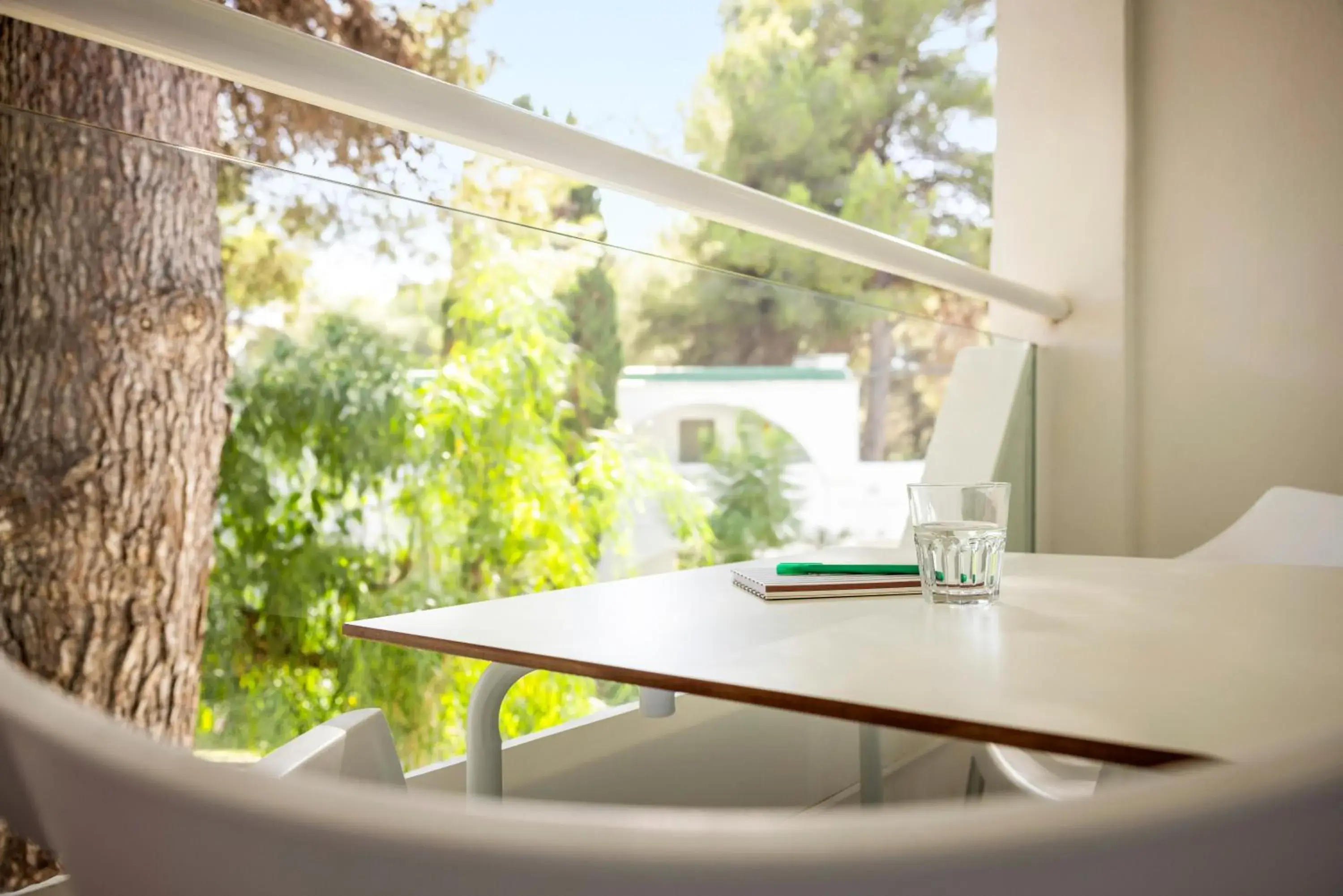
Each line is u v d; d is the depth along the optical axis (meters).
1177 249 2.57
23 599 0.87
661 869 0.23
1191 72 2.57
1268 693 0.53
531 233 1.25
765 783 1.40
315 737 0.68
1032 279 2.58
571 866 0.23
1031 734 0.45
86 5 0.82
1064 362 2.53
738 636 0.69
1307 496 1.74
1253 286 2.50
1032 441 2.49
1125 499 2.46
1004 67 2.63
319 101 1.01
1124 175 2.47
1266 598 0.87
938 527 0.84
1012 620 0.76
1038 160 2.58
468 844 0.23
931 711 0.49
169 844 0.26
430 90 1.09
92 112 3.16
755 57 9.54
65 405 0.86
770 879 0.23
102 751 0.26
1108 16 2.50
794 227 1.61
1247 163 2.51
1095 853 0.23
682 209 1.45
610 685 1.31
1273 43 2.50
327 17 5.90
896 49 9.38
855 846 0.23
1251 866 0.24
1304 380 2.44
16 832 0.30
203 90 3.44
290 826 0.24
